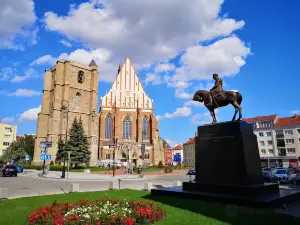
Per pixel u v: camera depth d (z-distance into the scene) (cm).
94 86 8162
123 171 5031
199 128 1376
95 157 7562
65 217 840
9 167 3912
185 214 958
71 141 6150
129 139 8194
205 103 1423
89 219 805
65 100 7375
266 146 7444
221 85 1409
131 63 9206
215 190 1215
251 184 1151
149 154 8031
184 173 4988
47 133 7412
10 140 11519
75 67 7912
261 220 862
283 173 2822
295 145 6850
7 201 1388
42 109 7750
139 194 1620
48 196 1575
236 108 1302
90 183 2705
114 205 987
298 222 838
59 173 4375
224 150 1240
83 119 7838
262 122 7700
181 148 14088
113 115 8394
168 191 1367
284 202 1093
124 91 8825
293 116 7369
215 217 909
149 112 8650
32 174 4334
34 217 841
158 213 907
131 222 800
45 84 7944
